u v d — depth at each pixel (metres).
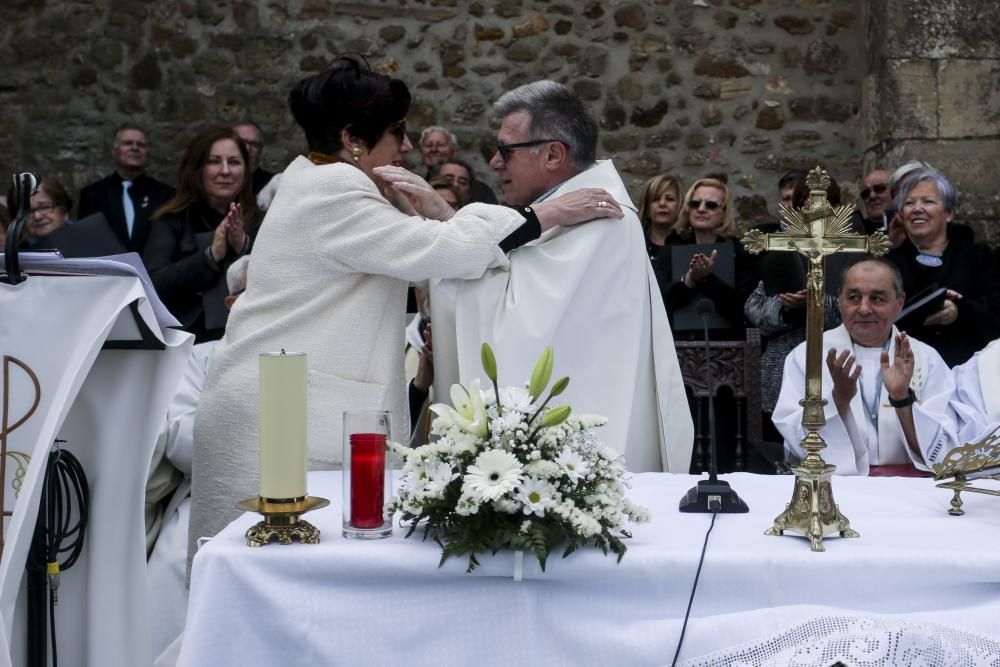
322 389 2.91
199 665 1.98
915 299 4.91
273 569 2.02
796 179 5.95
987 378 3.41
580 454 2.11
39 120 8.18
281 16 8.16
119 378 2.91
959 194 7.37
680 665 1.96
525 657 2.03
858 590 2.01
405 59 8.16
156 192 7.57
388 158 3.13
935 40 7.36
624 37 8.13
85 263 2.62
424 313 4.42
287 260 2.96
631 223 3.21
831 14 8.09
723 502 2.38
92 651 2.92
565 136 3.21
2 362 2.59
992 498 2.54
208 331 4.79
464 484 2.01
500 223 2.94
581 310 3.06
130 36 8.17
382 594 2.04
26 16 8.17
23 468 2.61
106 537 2.92
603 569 2.02
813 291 2.16
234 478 2.93
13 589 2.50
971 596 2.02
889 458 3.49
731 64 8.11
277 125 8.17
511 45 8.14
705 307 2.55
